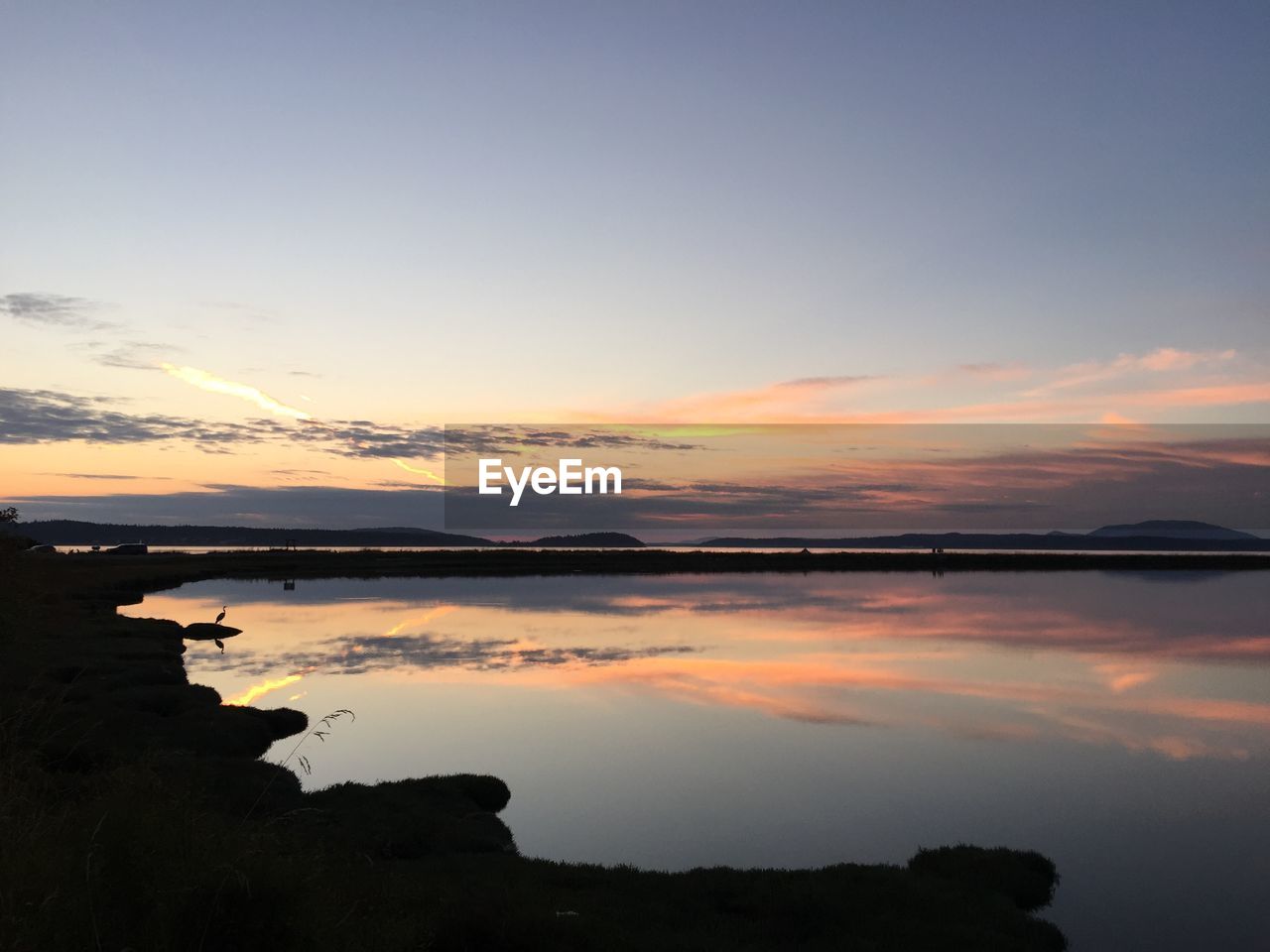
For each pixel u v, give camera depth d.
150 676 35.69
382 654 51.53
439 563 153.88
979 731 35.31
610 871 17.27
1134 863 20.52
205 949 7.16
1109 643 62.38
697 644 59.38
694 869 17.58
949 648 59.25
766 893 15.88
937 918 15.40
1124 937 16.20
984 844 21.91
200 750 25.62
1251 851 21.47
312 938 7.82
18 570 27.53
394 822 19.59
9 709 11.23
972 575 146.25
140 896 7.16
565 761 29.53
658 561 174.00
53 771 15.06
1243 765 30.34
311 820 18.50
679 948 12.88
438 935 11.76
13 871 6.92
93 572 94.31
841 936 14.27
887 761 30.33
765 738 33.53
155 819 7.77
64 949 6.46
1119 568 166.75
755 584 121.44
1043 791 26.81
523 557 186.62
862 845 21.72
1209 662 53.97
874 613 81.69
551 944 12.09
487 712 37.09
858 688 44.47
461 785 24.17
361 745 30.81
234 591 96.62
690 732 34.22
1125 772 29.27
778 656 54.28
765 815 23.95
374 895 11.52
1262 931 16.55
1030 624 73.75
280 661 47.81
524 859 17.95
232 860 7.73
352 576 125.31
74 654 39.91
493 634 62.62
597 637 62.19
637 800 25.11
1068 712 39.41
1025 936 15.23
